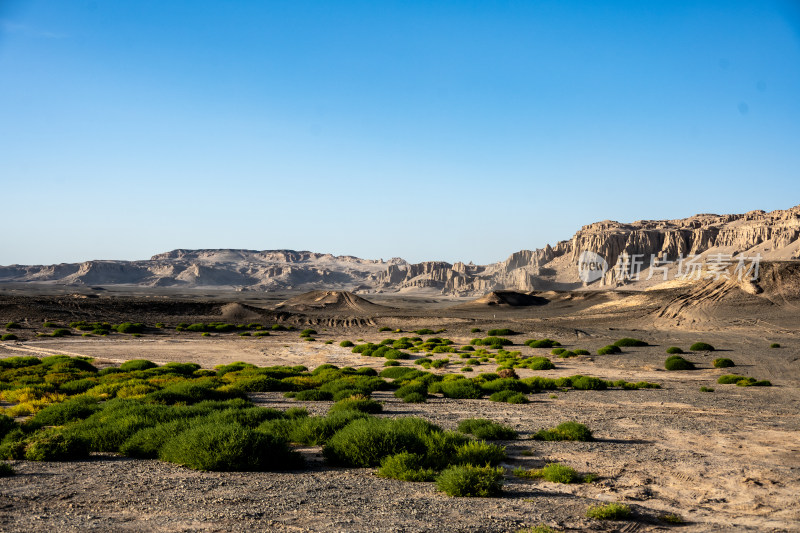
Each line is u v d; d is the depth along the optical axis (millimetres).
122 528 8125
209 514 8938
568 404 25484
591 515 9414
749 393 30078
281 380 31125
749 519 9586
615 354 54906
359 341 79625
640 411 23391
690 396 28625
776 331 79188
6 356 54500
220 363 53188
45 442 13477
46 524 8172
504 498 10477
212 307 135250
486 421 18062
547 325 97188
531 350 61281
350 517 8953
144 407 17656
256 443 12531
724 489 11656
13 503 9289
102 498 9844
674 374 40812
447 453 13227
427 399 27141
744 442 16891
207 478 11523
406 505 9766
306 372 42312
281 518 8820
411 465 12297
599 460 14195
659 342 67062
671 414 22562
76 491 10297
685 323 92500
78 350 61812
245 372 38406
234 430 12992
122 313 120562
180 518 8703
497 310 155125
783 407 24906
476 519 8992
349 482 11438
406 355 54031
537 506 9977
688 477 12609
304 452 14609
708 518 9617
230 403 20312
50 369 39625
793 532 8883
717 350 57219
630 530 8773
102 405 20141
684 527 9055
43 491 10227
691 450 15648
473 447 13352
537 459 14195
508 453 14867
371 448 12969
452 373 41750
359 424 14250
